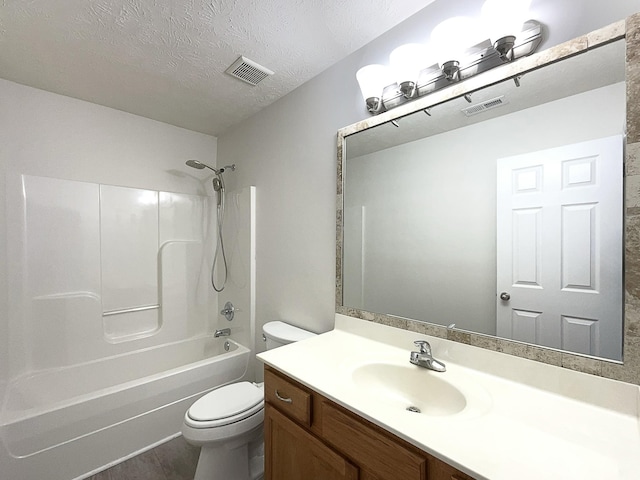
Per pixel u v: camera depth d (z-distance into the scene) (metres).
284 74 1.73
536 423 0.77
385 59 1.39
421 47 1.21
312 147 1.77
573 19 0.90
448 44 1.08
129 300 2.25
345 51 1.53
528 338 0.97
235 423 1.38
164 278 2.41
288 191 1.94
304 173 1.82
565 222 0.91
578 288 0.88
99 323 2.09
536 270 0.96
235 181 2.49
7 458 1.34
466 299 1.12
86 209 2.06
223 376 2.08
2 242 1.76
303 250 1.83
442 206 1.19
